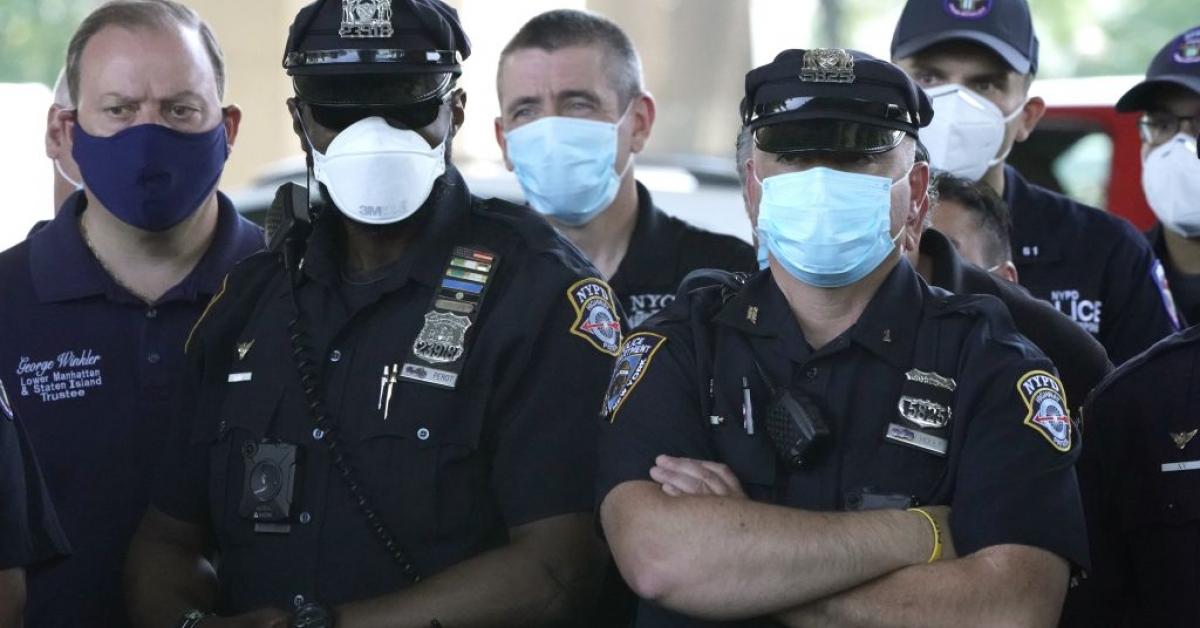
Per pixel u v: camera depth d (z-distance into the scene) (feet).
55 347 46.57
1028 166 90.33
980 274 43.86
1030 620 35.42
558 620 38.65
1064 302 58.34
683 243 56.13
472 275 40.09
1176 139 58.70
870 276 38.29
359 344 39.96
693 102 158.30
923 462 36.88
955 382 37.24
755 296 38.81
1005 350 37.29
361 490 38.96
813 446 36.63
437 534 38.88
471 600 37.91
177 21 46.52
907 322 37.91
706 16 157.79
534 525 38.88
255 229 49.67
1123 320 58.08
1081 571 37.78
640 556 36.55
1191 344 40.93
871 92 37.14
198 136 46.06
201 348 41.88
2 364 46.34
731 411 37.91
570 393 39.55
